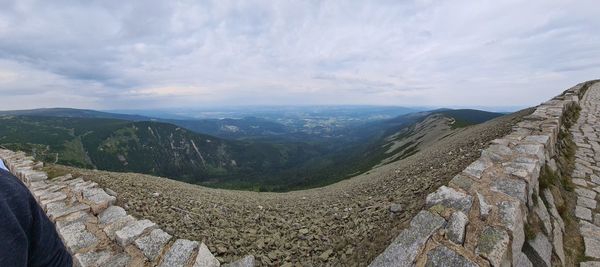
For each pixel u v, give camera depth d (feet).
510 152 28.27
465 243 15.71
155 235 23.45
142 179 65.67
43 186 41.52
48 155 488.85
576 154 39.86
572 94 89.40
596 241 21.03
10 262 5.65
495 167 24.64
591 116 63.62
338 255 26.68
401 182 53.88
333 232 33.60
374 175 98.53
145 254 21.34
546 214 22.13
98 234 24.94
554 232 20.79
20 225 6.13
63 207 31.12
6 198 5.99
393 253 16.19
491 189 20.65
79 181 43.29
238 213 44.45
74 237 24.34
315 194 77.00
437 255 15.17
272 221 41.14
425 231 17.07
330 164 601.62
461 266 14.19
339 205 49.06
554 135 37.47
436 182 35.19
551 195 25.48
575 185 30.30
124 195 39.88
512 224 16.53
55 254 7.50
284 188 372.17
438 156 72.74
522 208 19.10
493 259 14.30
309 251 29.22
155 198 43.39
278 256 28.14
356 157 519.19
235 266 20.27
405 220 24.38
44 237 7.09
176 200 45.24
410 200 32.60
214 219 38.63
